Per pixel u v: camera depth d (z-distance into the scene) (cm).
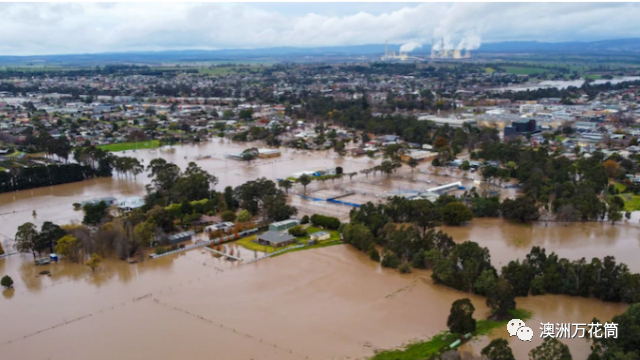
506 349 11450
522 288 16025
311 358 12606
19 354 13112
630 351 11875
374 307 15400
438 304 15588
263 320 14612
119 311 15350
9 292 16900
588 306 15462
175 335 13825
